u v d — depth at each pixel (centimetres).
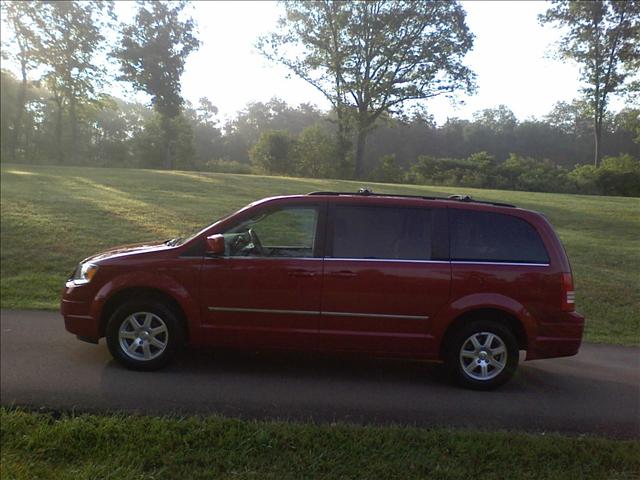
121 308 515
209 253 510
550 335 489
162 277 510
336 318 496
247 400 455
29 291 794
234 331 507
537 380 525
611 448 368
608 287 678
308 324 500
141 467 336
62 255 955
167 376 506
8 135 4278
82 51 3984
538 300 489
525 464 347
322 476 329
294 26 3581
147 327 517
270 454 353
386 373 535
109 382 487
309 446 363
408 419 427
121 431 376
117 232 1095
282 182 2055
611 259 686
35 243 1002
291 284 498
